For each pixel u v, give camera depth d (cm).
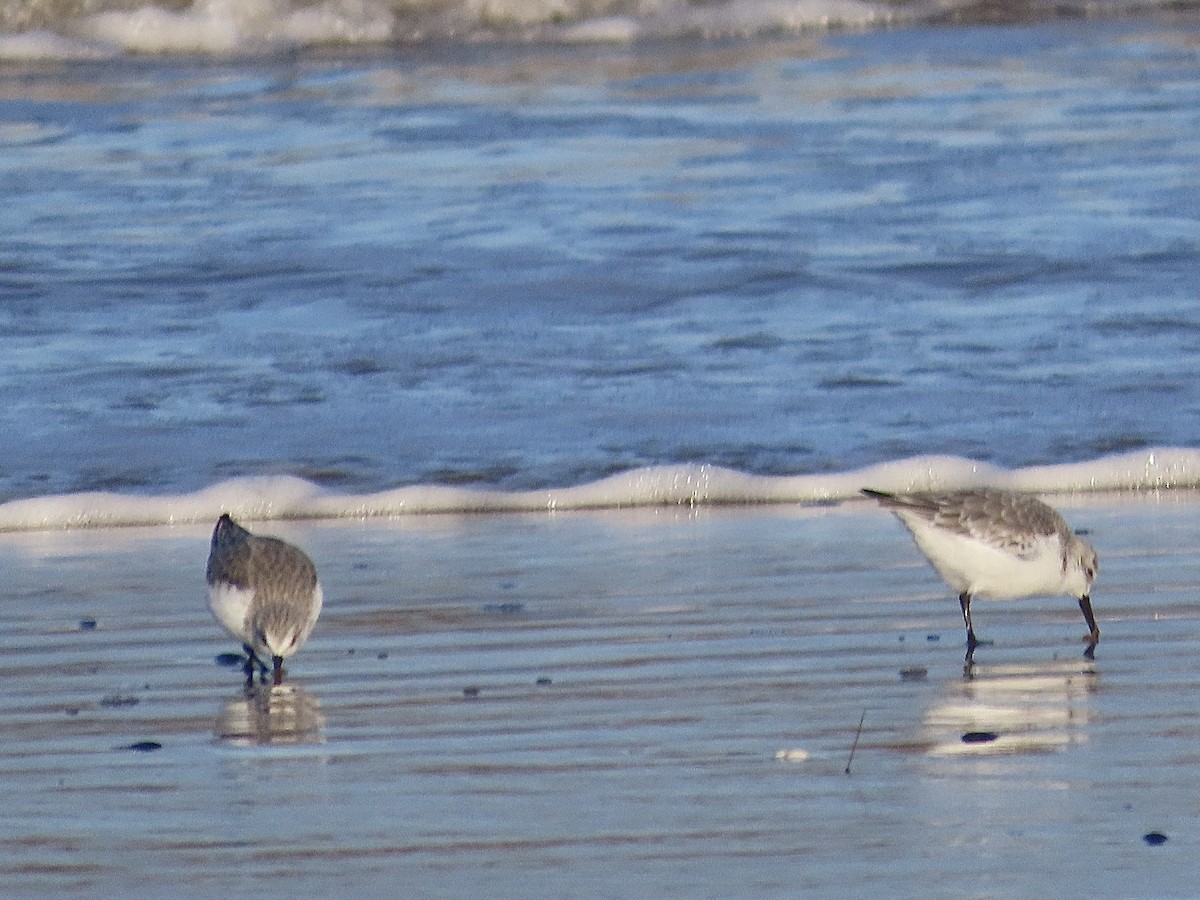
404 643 989
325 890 659
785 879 662
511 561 1169
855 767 784
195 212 2102
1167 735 822
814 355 1616
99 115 2661
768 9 3366
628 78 2880
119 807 745
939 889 653
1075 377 1547
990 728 835
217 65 3100
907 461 1362
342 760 802
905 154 2328
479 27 3331
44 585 1126
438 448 1409
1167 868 669
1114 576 1107
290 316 1744
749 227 2005
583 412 1484
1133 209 2047
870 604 1057
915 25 3356
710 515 1294
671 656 957
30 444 1420
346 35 3291
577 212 2075
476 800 747
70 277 1856
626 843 699
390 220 2053
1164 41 3088
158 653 980
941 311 1731
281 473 1364
